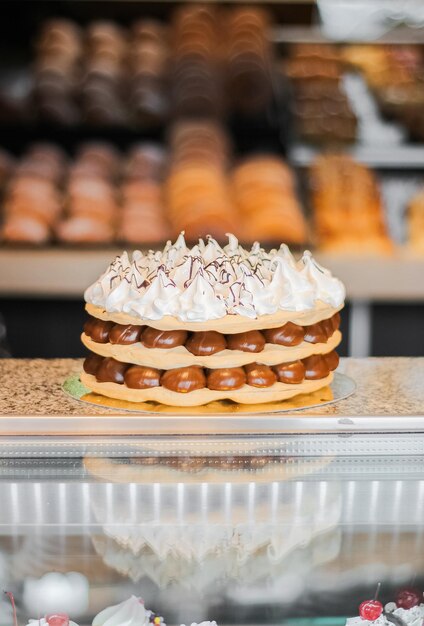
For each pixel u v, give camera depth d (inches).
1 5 97.4
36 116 96.1
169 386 44.6
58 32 99.2
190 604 42.8
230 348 44.9
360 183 94.0
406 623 42.8
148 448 42.1
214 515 41.7
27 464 41.8
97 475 41.6
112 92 97.2
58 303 90.6
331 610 43.1
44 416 42.9
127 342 45.3
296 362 45.6
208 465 41.9
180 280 46.3
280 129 98.9
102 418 42.9
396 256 88.1
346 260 87.0
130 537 41.8
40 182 92.1
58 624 42.1
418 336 92.7
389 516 42.1
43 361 53.0
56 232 87.3
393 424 42.9
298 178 97.0
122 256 49.2
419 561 42.4
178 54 99.3
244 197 92.2
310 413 43.8
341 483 41.9
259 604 42.9
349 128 97.8
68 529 41.6
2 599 42.1
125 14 103.8
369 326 92.4
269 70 98.1
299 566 42.3
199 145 96.7
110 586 42.4
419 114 98.3
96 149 97.7
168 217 89.7
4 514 41.4
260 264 48.0
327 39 103.8
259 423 42.9
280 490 41.8
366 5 101.7
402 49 104.3
